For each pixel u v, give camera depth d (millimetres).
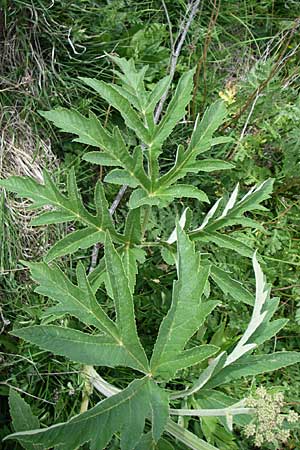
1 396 2600
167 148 3225
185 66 3316
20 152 2930
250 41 3463
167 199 2594
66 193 3004
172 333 2006
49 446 1764
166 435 2693
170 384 2875
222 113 2645
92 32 3154
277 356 2293
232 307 2980
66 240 2480
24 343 2625
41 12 3016
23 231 2820
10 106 2936
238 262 3080
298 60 3514
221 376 2285
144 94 2684
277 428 2035
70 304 2033
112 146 2541
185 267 2018
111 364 1967
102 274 2520
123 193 2990
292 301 3100
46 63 3086
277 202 3283
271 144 3312
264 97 3201
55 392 2676
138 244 2635
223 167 2629
